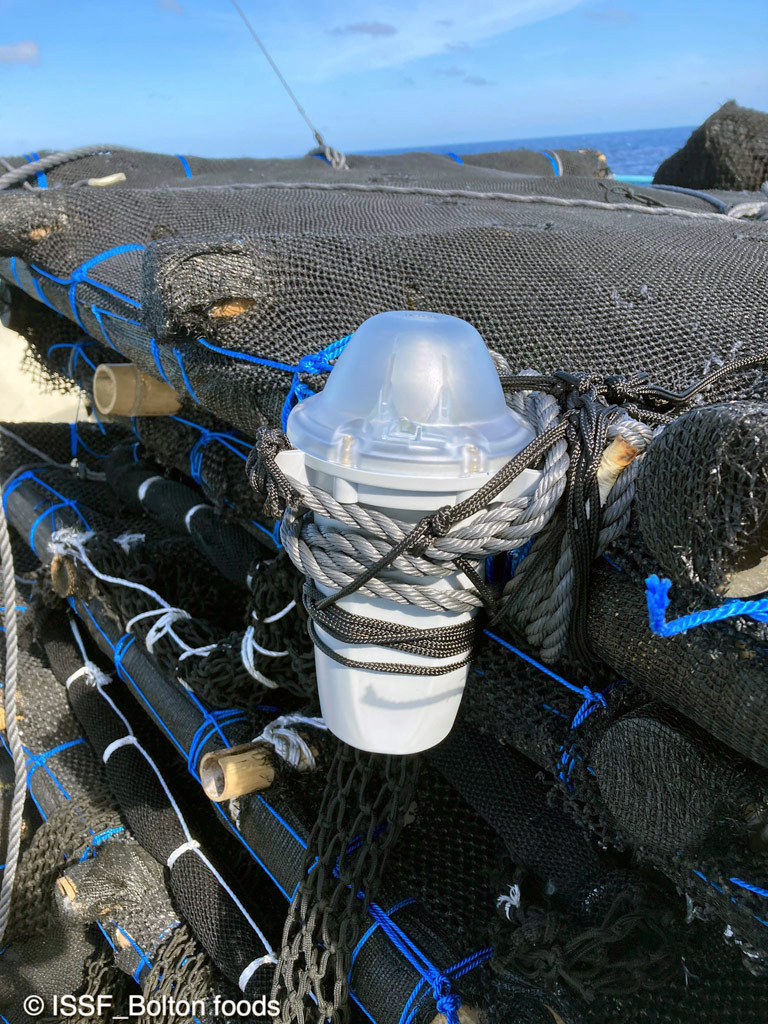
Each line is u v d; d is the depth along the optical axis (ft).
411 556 3.27
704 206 10.43
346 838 4.68
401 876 5.15
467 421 3.27
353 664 3.64
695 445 2.70
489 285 5.40
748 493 2.51
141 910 6.68
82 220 7.63
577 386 3.59
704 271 5.93
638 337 4.96
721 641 2.95
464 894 5.04
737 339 4.99
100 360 9.60
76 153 10.74
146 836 6.98
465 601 3.53
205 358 5.37
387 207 8.23
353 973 4.91
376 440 3.13
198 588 7.55
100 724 8.05
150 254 5.25
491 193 9.53
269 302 5.17
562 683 4.03
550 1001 4.08
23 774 7.68
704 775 3.11
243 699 6.16
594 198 10.50
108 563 7.52
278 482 3.31
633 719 3.38
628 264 5.91
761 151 12.92
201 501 7.73
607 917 3.92
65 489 9.77
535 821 4.59
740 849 3.11
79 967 7.51
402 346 3.24
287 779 5.76
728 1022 3.71
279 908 6.39
